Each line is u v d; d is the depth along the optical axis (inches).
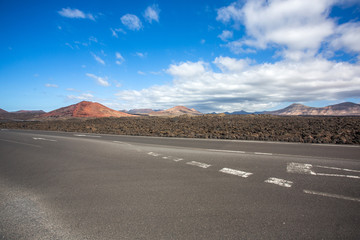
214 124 1016.2
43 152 394.3
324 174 203.3
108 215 132.8
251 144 425.1
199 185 183.2
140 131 860.6
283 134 598.2
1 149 445.1
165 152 356.8
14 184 206.4
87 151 391.2
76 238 108.7
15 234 115.0
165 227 115.8
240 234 106.2
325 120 1031.6
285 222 116.1
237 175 209.2
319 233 104.5
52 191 181.9
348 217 119.0
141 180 204.1
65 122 1663.4
